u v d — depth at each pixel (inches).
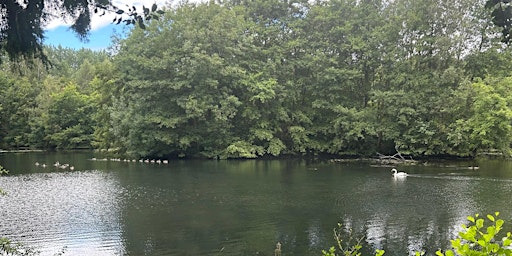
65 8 158.7
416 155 1331.2
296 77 1552.7
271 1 1560.0
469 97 1233.4
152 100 1408.7
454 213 613.3
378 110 1423.5
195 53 1328.7
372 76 1509.6
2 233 526.6
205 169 1126.4
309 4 1592.0
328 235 520.1
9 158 1502.2
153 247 478.6
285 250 469.7
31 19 158.7
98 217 604.7
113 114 1387.8
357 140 1409.9
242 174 1023.0
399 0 1435.8
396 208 649.0
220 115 1338.6
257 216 609.9
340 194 761.0
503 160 1300.4
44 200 717.3
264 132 1432.1
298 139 1438.2
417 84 1309.1
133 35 1434.5
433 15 1323.8
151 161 1317.7
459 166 1156.5
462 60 1366.9
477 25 1323.8
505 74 1339.8
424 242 488.7
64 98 2039.9
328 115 1531.7
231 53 1428.4
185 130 1432.1
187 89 1405.0
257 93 1423.5
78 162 1328.7
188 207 665.0
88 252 462.3
